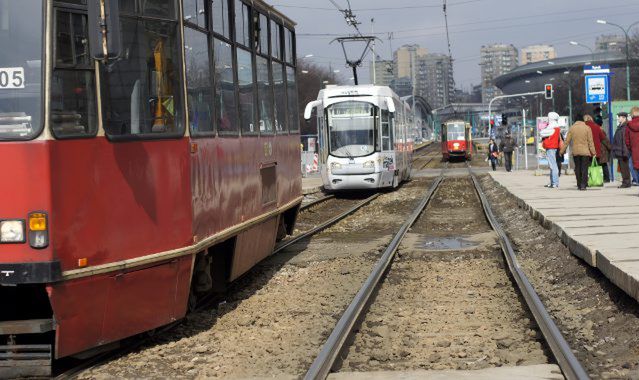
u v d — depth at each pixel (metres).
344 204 28.11
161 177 7.98
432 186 35.50
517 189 27.36
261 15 12.10
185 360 7.75
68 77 7.07
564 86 111.31
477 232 18.09
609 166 27.42
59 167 6.94
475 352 7.74
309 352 7.88
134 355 7.87
